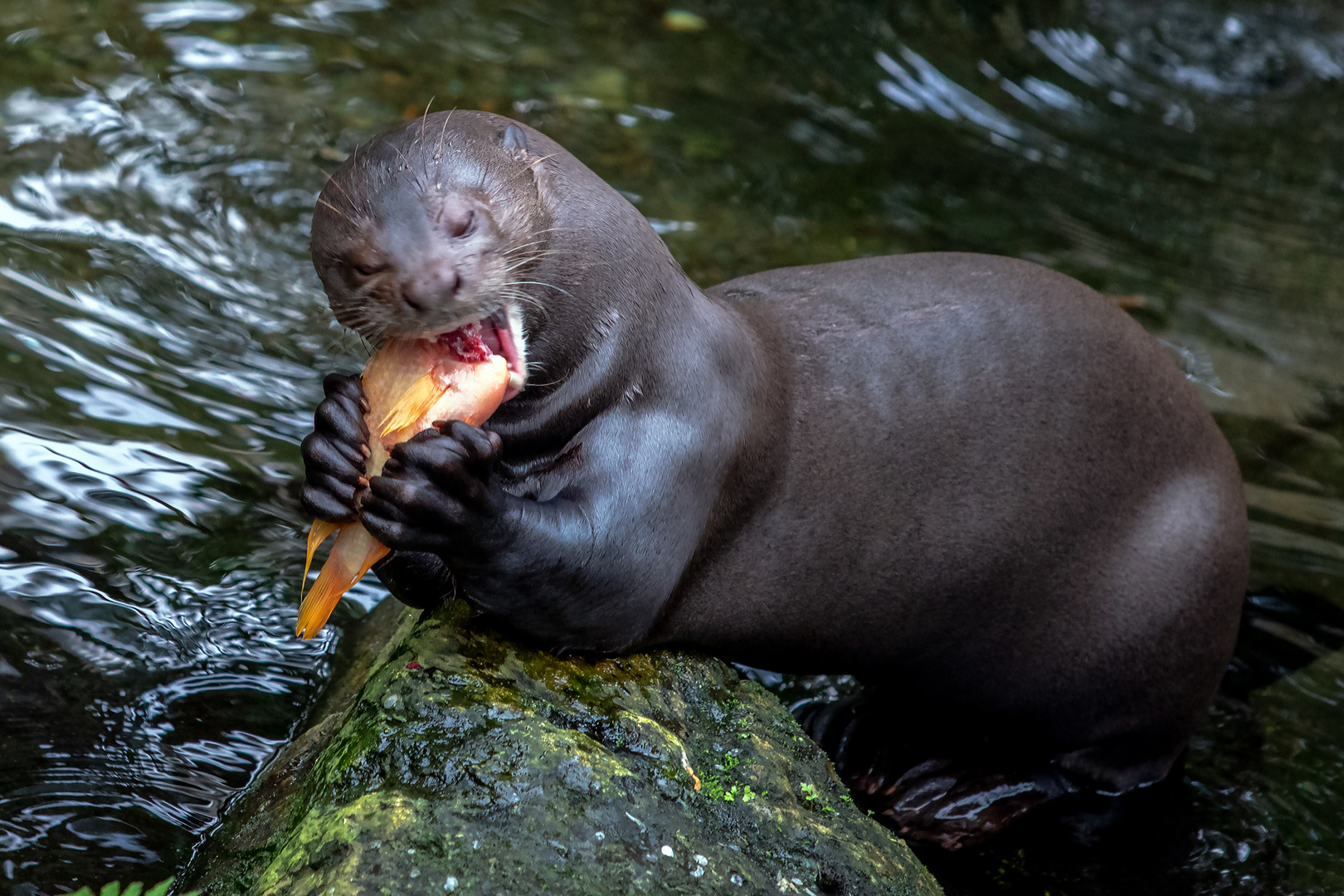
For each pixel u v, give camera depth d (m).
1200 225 16.59
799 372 8.26
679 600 7.88
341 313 7.43
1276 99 19.52
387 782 6.23
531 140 7.84
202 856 7.32
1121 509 8.76
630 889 5.95
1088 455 8.62
